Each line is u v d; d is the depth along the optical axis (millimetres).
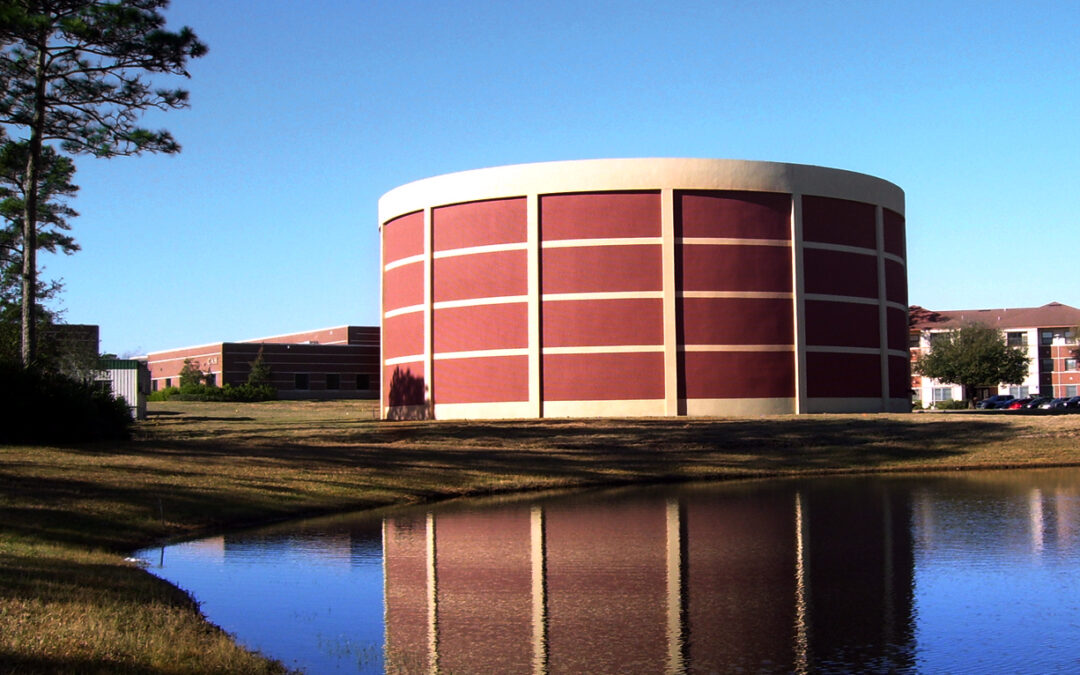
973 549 19359
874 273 59250
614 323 53969
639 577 16828
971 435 45562
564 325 54375
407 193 59969
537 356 54375
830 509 26047
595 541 20859
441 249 58062
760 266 55031
